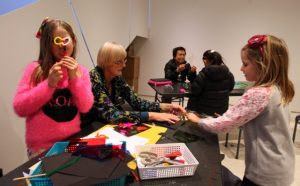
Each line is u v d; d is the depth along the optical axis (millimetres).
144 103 1778
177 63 3887
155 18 5449
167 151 1091
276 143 1150
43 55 1239
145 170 896
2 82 1849
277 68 1146
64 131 1264
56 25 1207
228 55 5168
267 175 1161
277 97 1141
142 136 1286
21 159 2141
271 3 4684
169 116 1548
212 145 1224
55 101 1242
